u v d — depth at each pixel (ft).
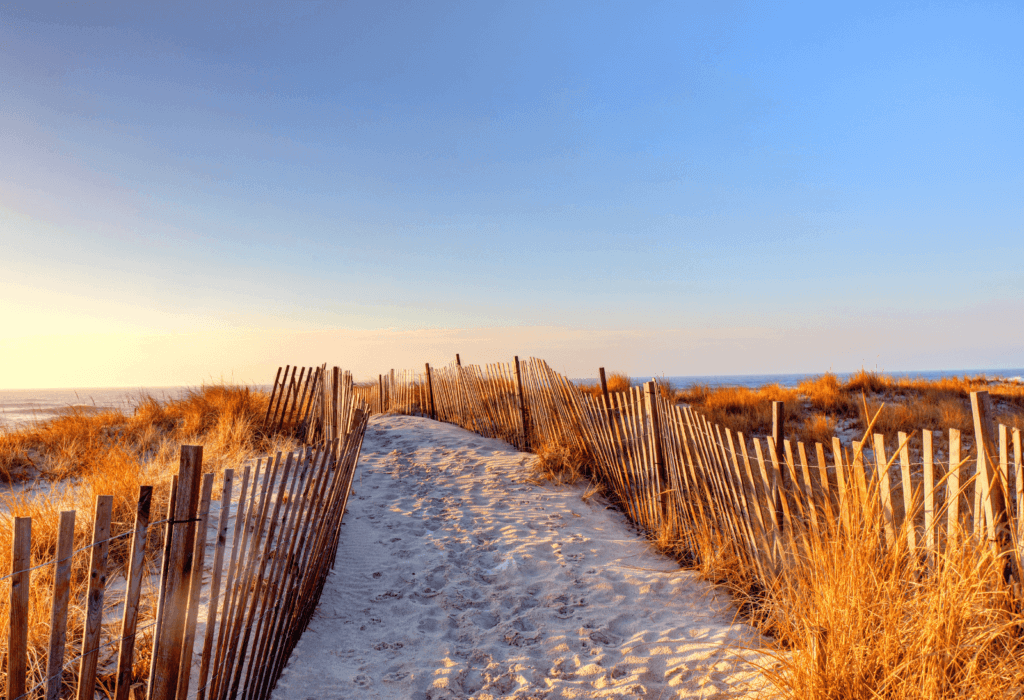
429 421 42.42
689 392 45.80
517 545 18.54
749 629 12.75
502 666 12.03
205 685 7.69
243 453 26.55
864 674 8.63
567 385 26.50
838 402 37.17
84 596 12.30
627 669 11.69
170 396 40.57
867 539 10.43
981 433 9.71
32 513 15.43
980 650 8.07
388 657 12.41
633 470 20.97
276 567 10.41
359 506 22.71
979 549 9.50
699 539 16.70
